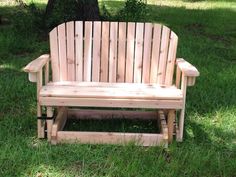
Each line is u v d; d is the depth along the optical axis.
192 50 5.92
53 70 3.58
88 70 3.62
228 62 5.53
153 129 3.57
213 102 4.05
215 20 8.08
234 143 3.37
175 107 3.13
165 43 3.55
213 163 2.99
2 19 7.38
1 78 4.52
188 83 3.15
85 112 3.67
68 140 3.21
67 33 3.56
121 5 9.32
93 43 3.59
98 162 2.96
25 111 3.79
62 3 6.52
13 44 5.76
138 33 3.58
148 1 10.33
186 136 3.40
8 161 2.92
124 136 3.20
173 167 2.89
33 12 6.81
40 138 3.27
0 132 3.30
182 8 9.35
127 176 2.79
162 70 3.57
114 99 3.11
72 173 2.84
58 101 3.12
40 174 2.83
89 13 6.65
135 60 3.60
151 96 3.11
